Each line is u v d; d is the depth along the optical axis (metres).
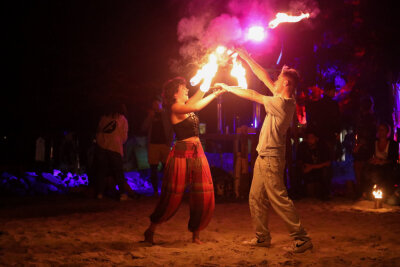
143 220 6.87
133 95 16.92
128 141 13.88
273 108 4.71
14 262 4.26
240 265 4.15
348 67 13.94
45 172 12.33
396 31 13.50
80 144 14.29
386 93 13.98
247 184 9.75
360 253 4.55
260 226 4.95
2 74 16.94
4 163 14.50
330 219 6.89
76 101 16.98
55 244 5.07
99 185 9.61
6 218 7.18
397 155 8.63
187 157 5.12
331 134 9.43
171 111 5.17
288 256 4.52
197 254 4.60
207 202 5.11
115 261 4.29
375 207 7.95
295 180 9.76
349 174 13.80
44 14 16.72
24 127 16.84
